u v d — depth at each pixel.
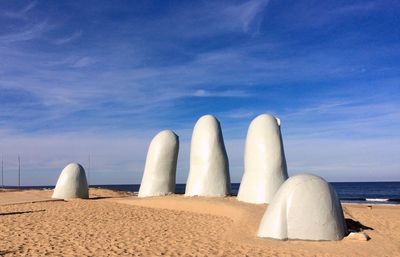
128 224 8.80
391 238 6.65
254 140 10.18
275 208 6.61
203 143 11.57
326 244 6.18
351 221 7.86
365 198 30.83
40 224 8.86
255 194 9.88
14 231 8.00
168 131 13.21
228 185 11.58
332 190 6.70
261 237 6.64
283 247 6.09
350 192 43.00
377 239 6.48
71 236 7.47
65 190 14.12
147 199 11.93
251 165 10.18
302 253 5.83
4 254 6.03
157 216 9.83
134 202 12.05
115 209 11.15
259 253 5.88
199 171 11.52
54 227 8.47
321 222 6.36
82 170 14.56
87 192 14.62
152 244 6.70
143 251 6.19
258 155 10.06
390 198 30.62
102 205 12.08
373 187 57.41
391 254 5.81
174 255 5.91
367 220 8.41
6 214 10.45
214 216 9.58
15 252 6.16
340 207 6.74
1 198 15.12
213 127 11.66
